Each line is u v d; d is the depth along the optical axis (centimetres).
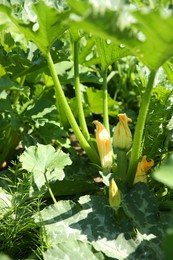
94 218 109
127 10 72
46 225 107
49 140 135
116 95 192
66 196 128
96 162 124
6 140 142
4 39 140
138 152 110
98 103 151
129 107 182
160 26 74
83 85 176
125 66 194
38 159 118
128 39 80
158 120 129
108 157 115
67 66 147
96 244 103
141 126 105
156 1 114
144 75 143
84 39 178
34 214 110
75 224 108
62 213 110
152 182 124
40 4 102
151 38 80
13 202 112
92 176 136
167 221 108
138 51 86
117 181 112
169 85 147
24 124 146
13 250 110
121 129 114
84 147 123
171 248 69
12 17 105
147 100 100
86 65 156
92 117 169
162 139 131
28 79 149
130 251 103
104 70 127
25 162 116
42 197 122
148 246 102
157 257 100
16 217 109
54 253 98
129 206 109
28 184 114
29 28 107
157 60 90
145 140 130
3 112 136
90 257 100
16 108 142
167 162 68
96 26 73
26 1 133
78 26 77
